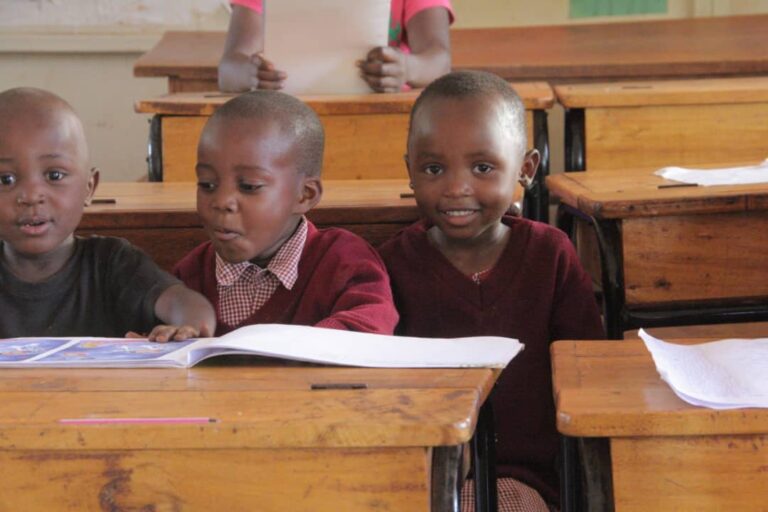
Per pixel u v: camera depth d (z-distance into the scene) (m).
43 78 7.01
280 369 1.76
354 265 2.40
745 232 2.83
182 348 1.88
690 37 5.44
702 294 2.85
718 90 3.75
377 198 2.89
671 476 1.52
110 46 6.90
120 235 2.82
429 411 1.50
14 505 1.53
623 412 1.51
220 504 1.50
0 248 2.42
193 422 1.48
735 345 1.83
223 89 4.23
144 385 1.69
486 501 1.83
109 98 7.02
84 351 1.90
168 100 3.78
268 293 2.45
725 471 1.52
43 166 2.32
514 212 2.68
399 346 1.86
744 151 3.78
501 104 2.58
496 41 5.54
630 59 5.09
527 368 2.58
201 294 2.43
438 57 4.21
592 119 3.77
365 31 4.03
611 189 2.98
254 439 1.47
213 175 2.38
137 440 1.49
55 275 2.40
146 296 2.36
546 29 5.71
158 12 6.88
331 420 1.47
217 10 6.86
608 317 2.86
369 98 3.75
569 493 1.82
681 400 1.56
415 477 1.47
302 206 2.48
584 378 1.70
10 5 6.90
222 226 2.38
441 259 2.61
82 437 1.49
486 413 1.83
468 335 2.59
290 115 2.44
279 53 4.05
